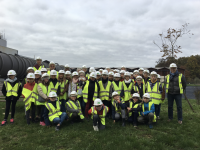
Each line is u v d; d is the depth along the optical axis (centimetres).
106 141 430
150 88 648
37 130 514
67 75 664
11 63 1017
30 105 577
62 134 479
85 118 638
